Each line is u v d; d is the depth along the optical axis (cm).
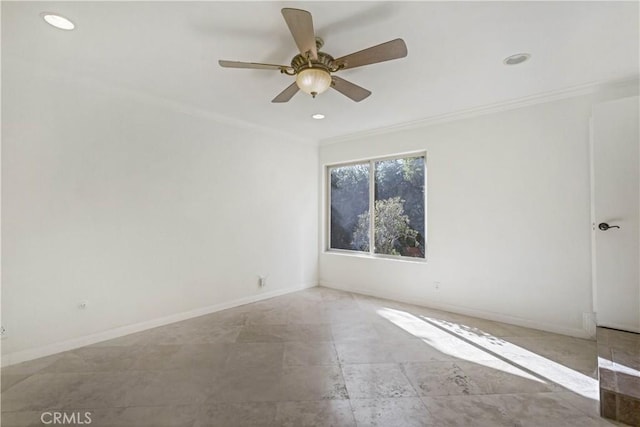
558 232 301
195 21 191
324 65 201
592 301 285
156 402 192
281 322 333
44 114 252
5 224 235
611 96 277
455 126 367
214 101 327
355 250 479
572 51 225
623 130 256
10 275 238
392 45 176
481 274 347
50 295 255
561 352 259
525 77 267
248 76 267
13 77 238
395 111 356
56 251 259
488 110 339
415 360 246
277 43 216
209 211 367
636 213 253
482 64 245
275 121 395
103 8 178
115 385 210
